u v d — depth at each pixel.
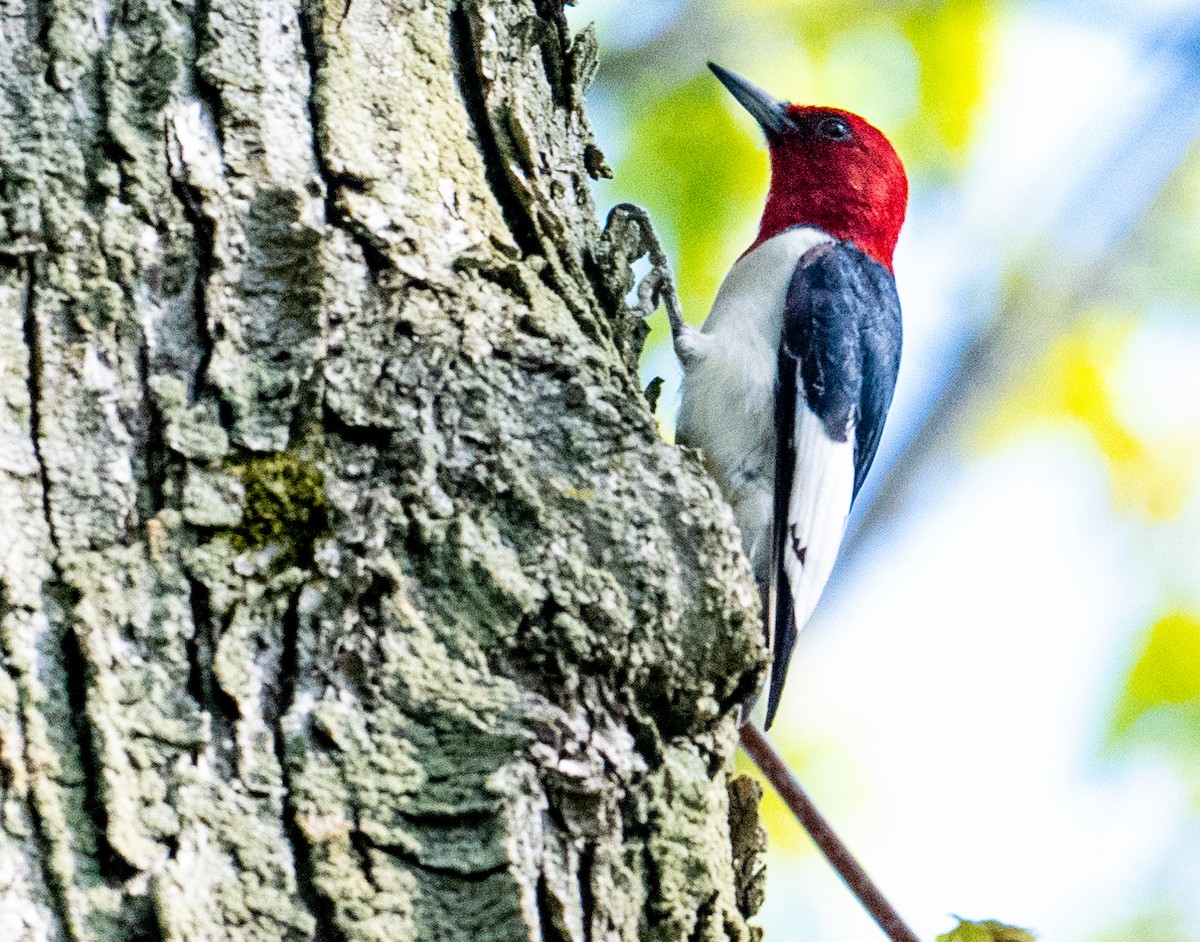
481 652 4.80
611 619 4.97
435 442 5.06
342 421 4.99
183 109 5.18
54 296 4.80
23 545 4.49
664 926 4.94
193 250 5.02
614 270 6.71
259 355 5.00
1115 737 12.30
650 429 5.31
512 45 6.39
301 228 5.16
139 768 4.32
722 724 5.29
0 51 5.02
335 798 4.47
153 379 4.82
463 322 5.35
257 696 4.54
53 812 4.20
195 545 4.65
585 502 5.10
